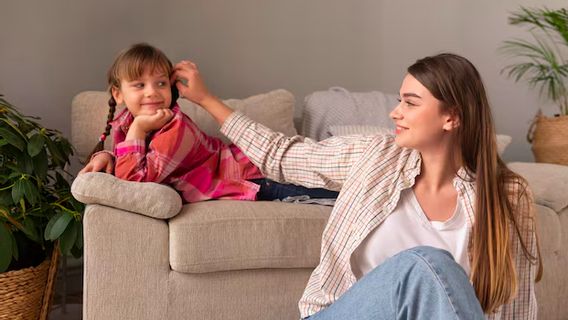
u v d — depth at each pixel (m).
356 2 3.87
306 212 2.20
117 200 1.96
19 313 2.27
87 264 1.94
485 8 4.08
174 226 2.02
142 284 1.99
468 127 1.51
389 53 3.96
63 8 3.19
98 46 3.28
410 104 1.52
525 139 4.17
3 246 2.13
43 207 2.35
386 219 1.54
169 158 2.09
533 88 4.16
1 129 2.28
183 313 2.04
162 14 3.41
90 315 1.94
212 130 2.68
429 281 1.23
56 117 3.21
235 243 2.07
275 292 2.15
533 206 1.52
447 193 1.55
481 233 1.46
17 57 3.10
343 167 1.67
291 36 3.73
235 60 3.60
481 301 1.46
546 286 2.58
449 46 4.06
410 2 3.98
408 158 1.57
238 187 2.29
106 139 2.64
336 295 1.54
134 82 2.11
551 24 3.77
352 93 3.24
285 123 2.88
